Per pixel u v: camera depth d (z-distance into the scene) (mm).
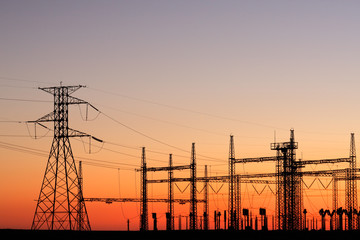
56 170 101000
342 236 136125
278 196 133250
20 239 99438
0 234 100625
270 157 132375
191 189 146375
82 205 114812
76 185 101688
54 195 100688
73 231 103375
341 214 151500
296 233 131750
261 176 136125
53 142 101312
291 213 132000
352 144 132375
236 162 136125
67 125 101562
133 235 134375
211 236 137750
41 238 100688
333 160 130750
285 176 130750
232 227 136375
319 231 147000
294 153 132250
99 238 111625
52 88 102312
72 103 101312
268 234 135000
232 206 137875
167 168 150750
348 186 138250
